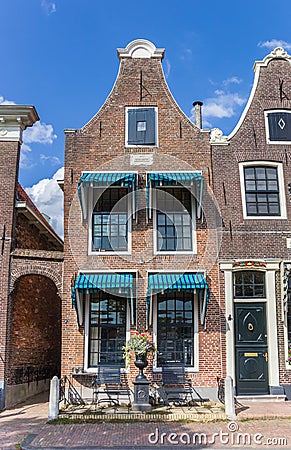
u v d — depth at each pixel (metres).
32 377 16.58
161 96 15.65
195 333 14.07
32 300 16.88
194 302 14.28
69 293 14.27
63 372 13.74
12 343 14.74
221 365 13.88
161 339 14.14
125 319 14.21
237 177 15.10
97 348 14.03
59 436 10.32
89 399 13.52
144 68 15.90
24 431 10.84
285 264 14.44
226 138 15.33
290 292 14.41
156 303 14.28
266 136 15.44
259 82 15.89
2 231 14.80
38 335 17.41
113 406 12.95
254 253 14.57
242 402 13.50
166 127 15.38
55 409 11.82
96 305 14.27
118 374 13.41
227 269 14.43
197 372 13.80
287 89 15.85
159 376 13.70
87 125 15.37
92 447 9.49
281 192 15.05
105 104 15.56
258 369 14.00
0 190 15.09
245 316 14.30
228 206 14.88
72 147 15.19
